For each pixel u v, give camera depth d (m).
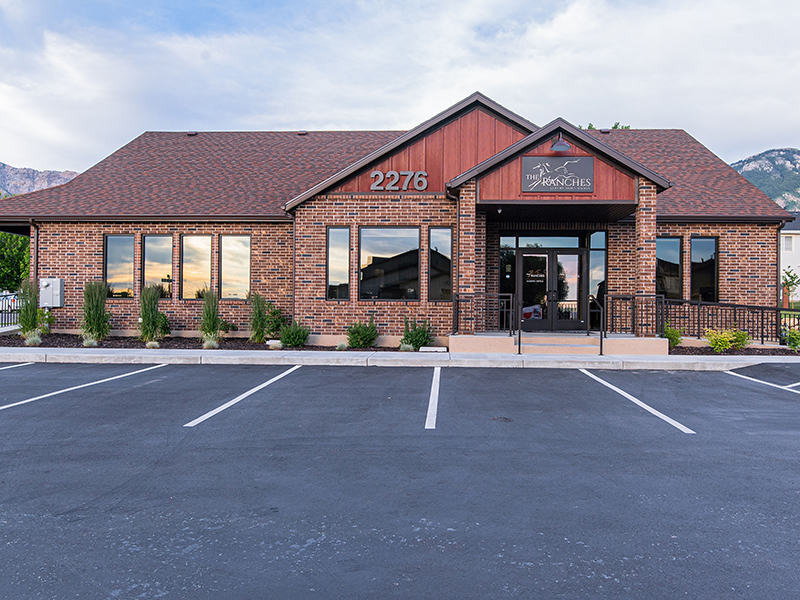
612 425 6.84
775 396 8.62
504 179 13.05
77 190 17.16
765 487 4.81
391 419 7.07
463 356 11.96
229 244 16.22
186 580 3.28
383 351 13.30
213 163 18.64
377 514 4.22
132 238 16.33
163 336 15.56
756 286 15.60
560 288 15.85
